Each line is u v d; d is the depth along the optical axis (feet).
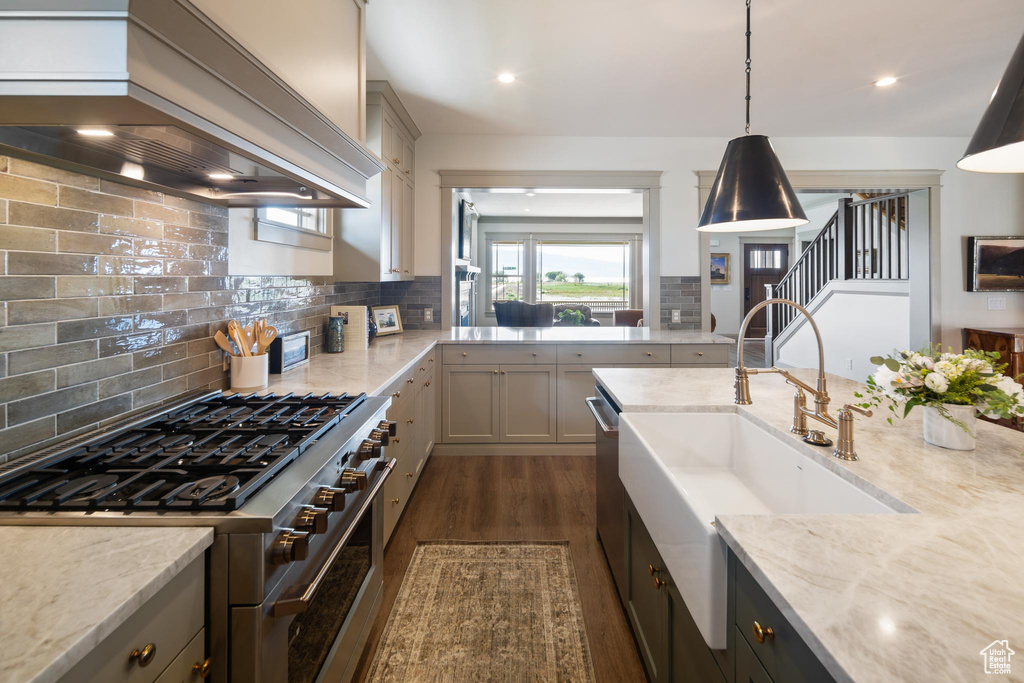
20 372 3.85
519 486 10.65
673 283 14.65
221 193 5.49
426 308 14.52
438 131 14.02
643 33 8.82
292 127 4.01
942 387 4.38
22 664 1.85
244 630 3.03
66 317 4.26
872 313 18.13
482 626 6.28
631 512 5.93
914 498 3.48
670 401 6.44
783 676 2.52
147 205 5.24
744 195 5.79
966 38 9.05
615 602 6.75
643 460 4.98
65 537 2.85
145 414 5.18
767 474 5.41
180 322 5.82
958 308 14.84
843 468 4.09
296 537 3.23
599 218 32.94
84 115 2.77
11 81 2.43
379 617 6.44
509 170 14.37
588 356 12.38
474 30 8.72
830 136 14.48
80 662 2.10
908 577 2.51
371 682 5.39
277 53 4.01
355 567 4.96
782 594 2.37
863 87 11.14
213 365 6.48
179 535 2.89
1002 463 4.17
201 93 2.94
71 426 4.32
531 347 12.40
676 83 10.88
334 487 4.23
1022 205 14.71
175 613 2.73
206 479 3.39
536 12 8.17
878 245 18.45
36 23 2.44
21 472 3.48
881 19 8.42
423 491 10.39
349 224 10.92
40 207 3.99
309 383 7.01
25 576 2.46
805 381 7.75
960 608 2.24
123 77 2.42
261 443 4.26
